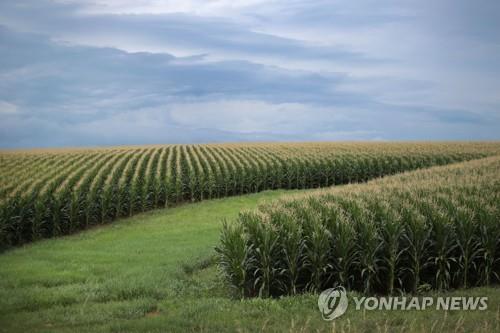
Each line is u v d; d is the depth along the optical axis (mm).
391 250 13477
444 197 15875
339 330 9867
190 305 12453
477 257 14203
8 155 53156
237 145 75125
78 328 10656
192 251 19391
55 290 13930
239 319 10859
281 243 13594
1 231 23641
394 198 16156
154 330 10312
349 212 15328
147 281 14586
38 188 30750
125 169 39781
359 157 48031
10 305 12547
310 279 13859
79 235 26500
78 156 52875
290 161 45281
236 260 13273
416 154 50375
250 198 38000
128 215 32062
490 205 15445
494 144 69000
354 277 13922
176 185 36531
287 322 10523
